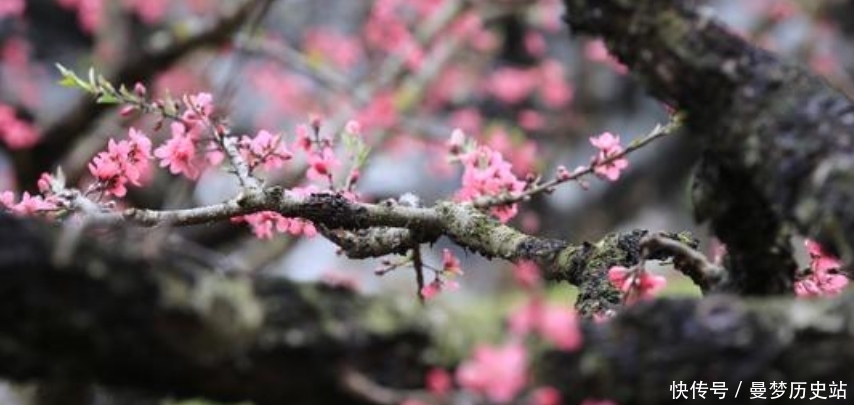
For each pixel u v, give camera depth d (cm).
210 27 799
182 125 363
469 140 400
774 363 207
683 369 208
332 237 380
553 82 1175
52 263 188
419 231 368
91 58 861
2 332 190
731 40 233
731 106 231
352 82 963
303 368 201
